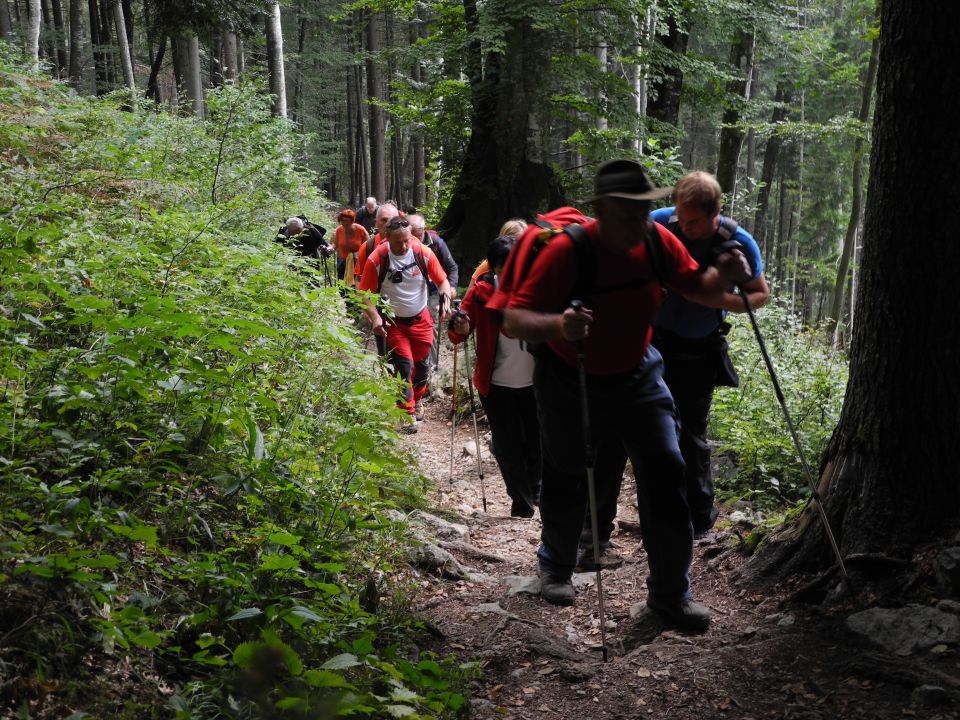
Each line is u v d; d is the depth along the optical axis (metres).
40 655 2.59
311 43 41.59
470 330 5.78
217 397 4.22
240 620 3.19
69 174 7.45
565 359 3.72
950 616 3.29
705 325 4.57
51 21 38.97
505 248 5.26
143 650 2.92
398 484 5.30
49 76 14.93
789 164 38.41
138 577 3.25
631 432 3.78
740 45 17.88
